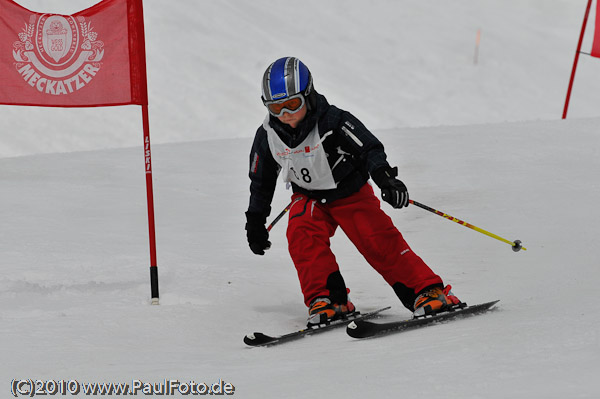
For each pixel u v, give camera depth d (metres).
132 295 12.93
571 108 84.06
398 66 87.94
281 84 10.16
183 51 77.88
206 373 7.92
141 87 13.39
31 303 12.29
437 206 20.97
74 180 26.97
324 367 7.75
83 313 11.52
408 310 11.63
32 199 23.42
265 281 14.02
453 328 9.25
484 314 10.06
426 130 35.91
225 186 26.34
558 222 18.05
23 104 13.33
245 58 79.56
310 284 10.73
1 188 25.11
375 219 10.80
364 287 13.70
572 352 6.95
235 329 10.81
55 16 13.26
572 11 112.50
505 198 21.33
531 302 10.55
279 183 26.70
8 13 13.25
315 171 10.70
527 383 6.13
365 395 6.41
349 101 76.69
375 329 9.27
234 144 36.09
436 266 14.69
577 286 11.49
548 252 15.11
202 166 30.12
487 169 25.89
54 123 59.50
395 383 6.66
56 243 17.50
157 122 64.12
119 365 8.56
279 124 10.68
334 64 85.00
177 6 86.44
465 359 7.23
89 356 9.06
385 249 10.71
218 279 14.01
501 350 7.38
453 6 107.94
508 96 84.81
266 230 11.66
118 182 26.86
